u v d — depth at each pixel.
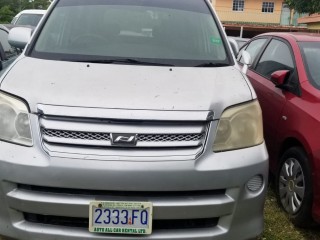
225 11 39.09
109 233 2.56
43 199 2.53
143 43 3.54
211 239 2.62
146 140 2.56
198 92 2.82
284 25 36.62
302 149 3.71
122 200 2.54
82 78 2.91
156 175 2.52
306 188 3.55
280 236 3.60
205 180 2.57
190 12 3.96
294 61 4.29
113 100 2.63
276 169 4.18
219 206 2.60
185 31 3.72
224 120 2.71
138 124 2.57
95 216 2.53
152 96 2.70
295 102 3.93
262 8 38.69
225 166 2.61
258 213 2.81
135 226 2.55
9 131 2.67
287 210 3.88
